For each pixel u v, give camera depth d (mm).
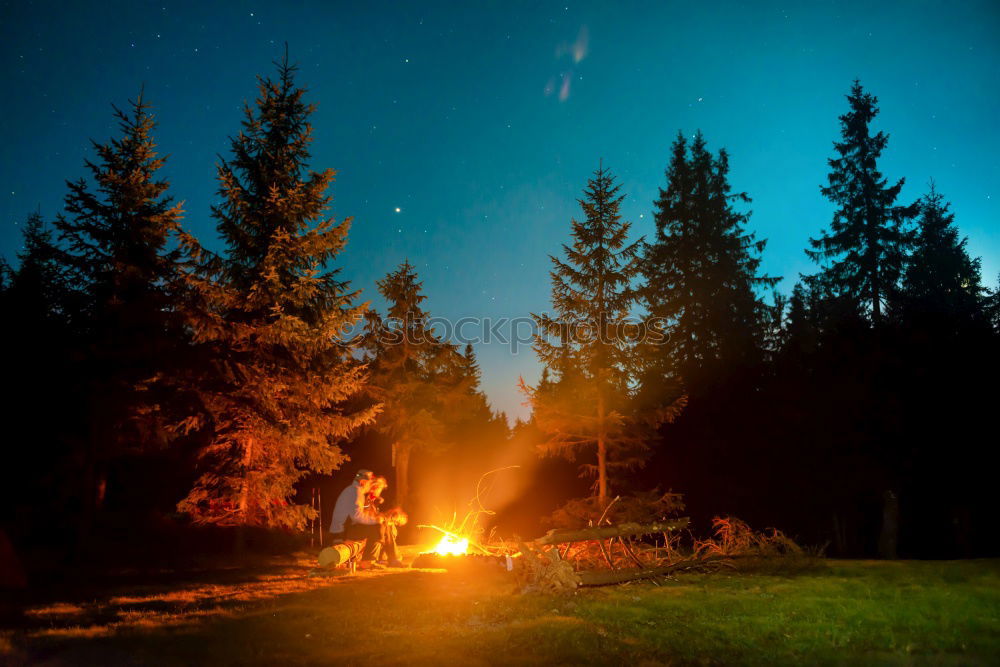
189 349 15766
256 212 16219
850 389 24891
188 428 15617
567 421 20578
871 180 34500
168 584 9961
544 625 7086
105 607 7816
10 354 16984
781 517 30125
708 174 38594
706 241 37031
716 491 30609
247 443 15727
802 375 29359
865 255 34031
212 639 6352
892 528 25172
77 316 14906
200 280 15438
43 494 18469
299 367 16531
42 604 7977
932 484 24875
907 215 34156
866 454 24594
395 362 29047
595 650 6180
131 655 5754
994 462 23312
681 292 35969
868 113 35062
